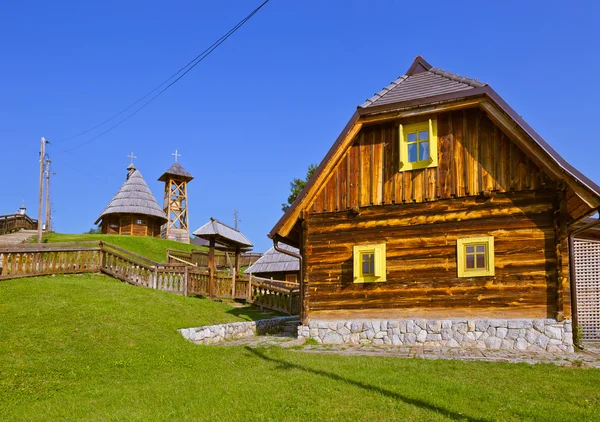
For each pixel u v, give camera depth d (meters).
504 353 12.54
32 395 9.16
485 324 13.54
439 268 14.29
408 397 8.35
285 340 15.26
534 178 13.61
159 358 11.70
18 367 10.08
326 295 15.48
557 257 13.11
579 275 16.58
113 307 14.48
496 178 13.95
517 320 13.26
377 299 14.87
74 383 9.88
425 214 14.62
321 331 15.23
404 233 14.80
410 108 14.70
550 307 13.11
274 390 8.90
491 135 14.20
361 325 14.83
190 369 11.23
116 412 8.00
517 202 13.70
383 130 15.48
